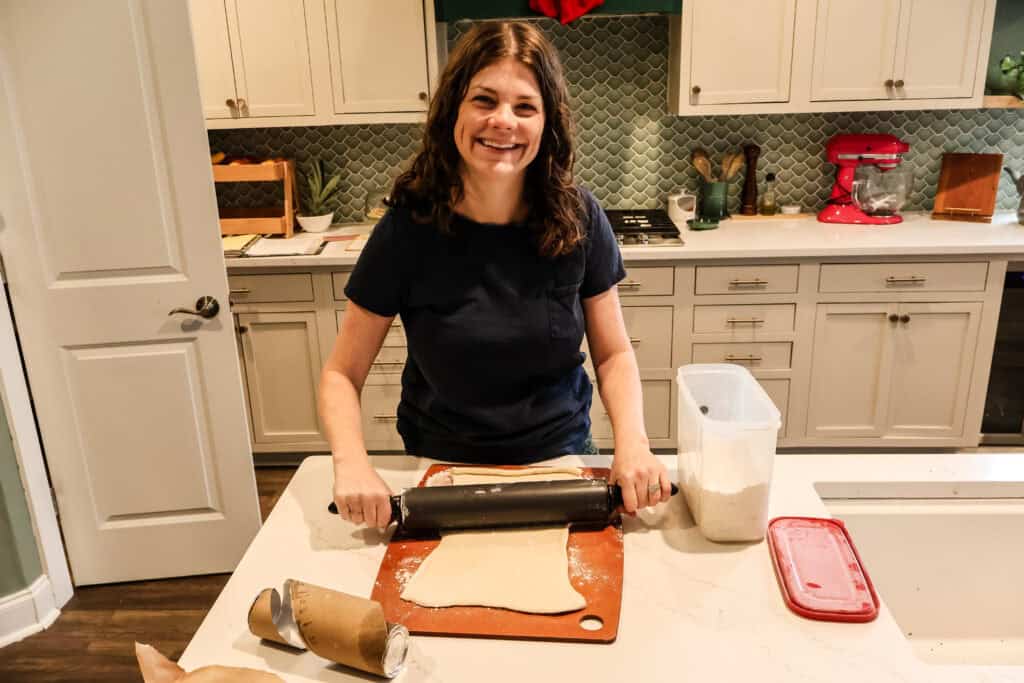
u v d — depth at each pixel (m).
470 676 0.89
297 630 0.92
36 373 2.30
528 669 0.90
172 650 2.27
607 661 0.91
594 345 1.46
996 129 3.43
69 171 2.15
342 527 1.21
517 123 1.15
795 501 1.25
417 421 1.46
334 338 3.14
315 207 3.46
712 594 1.03
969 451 3.23
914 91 3.09
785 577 1.04
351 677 0.91
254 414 3.25
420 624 0.97
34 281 2.23
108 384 2.34
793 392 3.14
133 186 2.18
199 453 2.44
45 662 2.25
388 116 3.15
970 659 1.32
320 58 3.09
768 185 3.56
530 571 1.06
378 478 1.18
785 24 3.04
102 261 2.24
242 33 3.07
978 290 2.98
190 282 2.28
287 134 3.54
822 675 0.89
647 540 1.15
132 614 2.42
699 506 1.15
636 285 3.03
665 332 3.09
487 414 1.36
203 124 2.15
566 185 1.28
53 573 2.43
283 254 3.07
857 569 1.06
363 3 3.03
